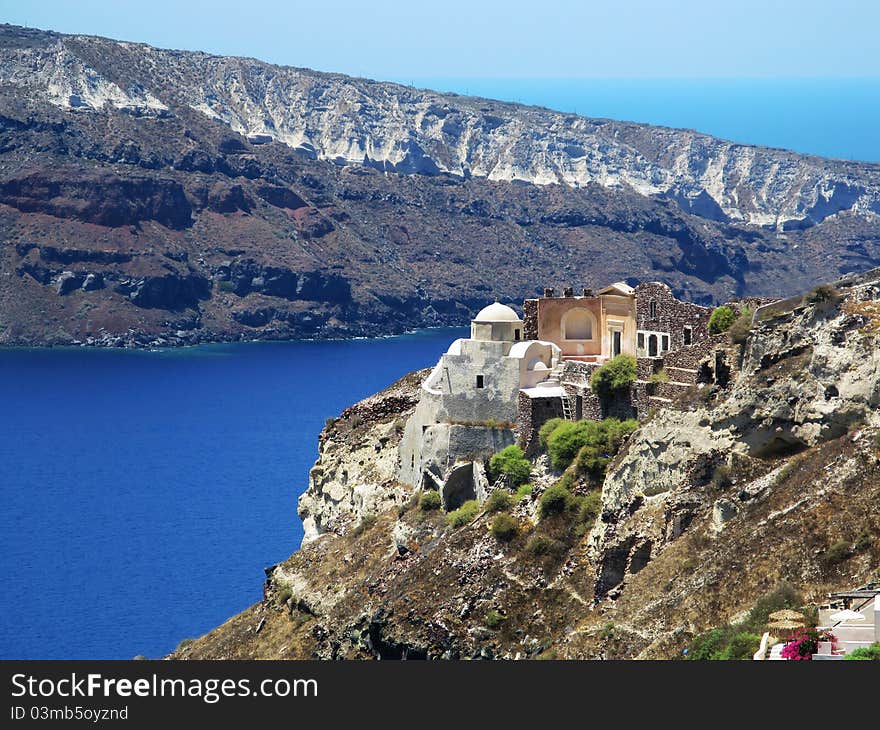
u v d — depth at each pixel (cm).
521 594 18600
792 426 16862
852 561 14775
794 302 18200
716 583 15675
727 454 17188
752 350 17750
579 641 16712
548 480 19888
